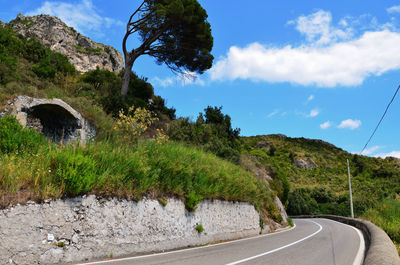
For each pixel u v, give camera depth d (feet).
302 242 35.09
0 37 84.94
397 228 53.57
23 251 15.65
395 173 251.19
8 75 58.95
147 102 95.14
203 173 34.32
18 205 16.07
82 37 216.95
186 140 65.05
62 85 76.28
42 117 47.26
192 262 19.22
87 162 20.42
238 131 91.81
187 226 29.71
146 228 24.18
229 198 39.88
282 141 454.81
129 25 86.84
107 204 21.11
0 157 21.04
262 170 84.28
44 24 202.18
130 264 17.69
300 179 249.34
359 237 44.83
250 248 28.50
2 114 39.11
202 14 87.04
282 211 72.90
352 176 271.08
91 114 52.60
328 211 172.55
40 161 19.47
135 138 36.29
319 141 472.44
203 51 88.12
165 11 77.36
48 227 17.13
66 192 18.70
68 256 17.71
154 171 26.68
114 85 87.45
